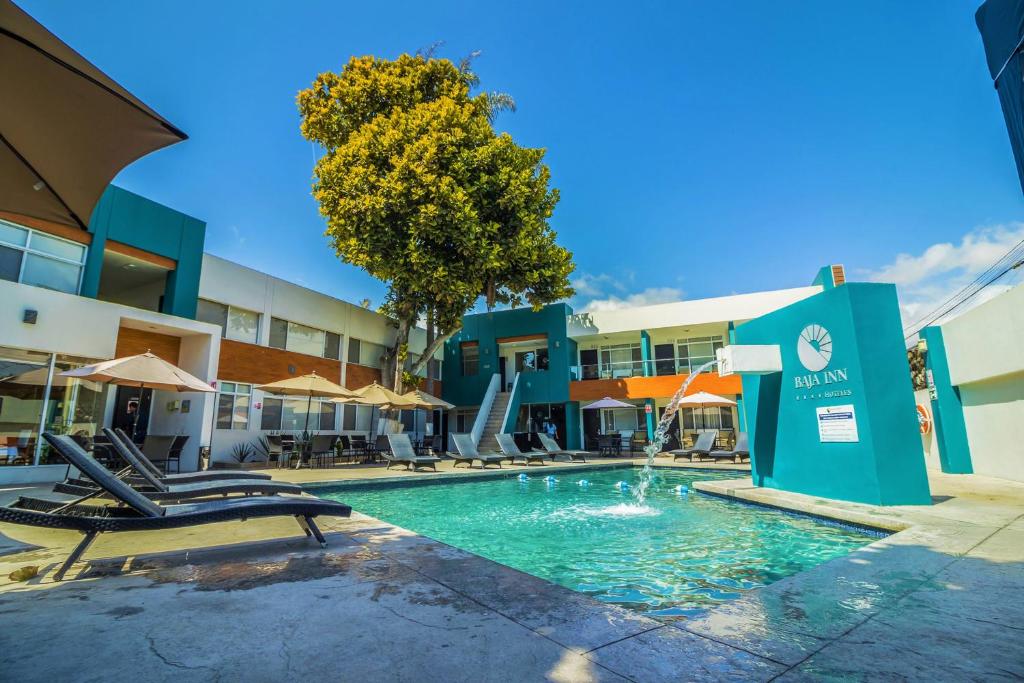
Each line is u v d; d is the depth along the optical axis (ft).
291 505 13.37
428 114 55.36
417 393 59.41
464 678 6.07
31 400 34.68
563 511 26.94
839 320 25.03
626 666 6.44
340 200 54.80
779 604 9.18
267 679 6.03
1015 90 10.96
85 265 40.52
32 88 7.84
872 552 13.46
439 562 12.17
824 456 25.72
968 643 7.37
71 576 10.92
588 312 82.53
